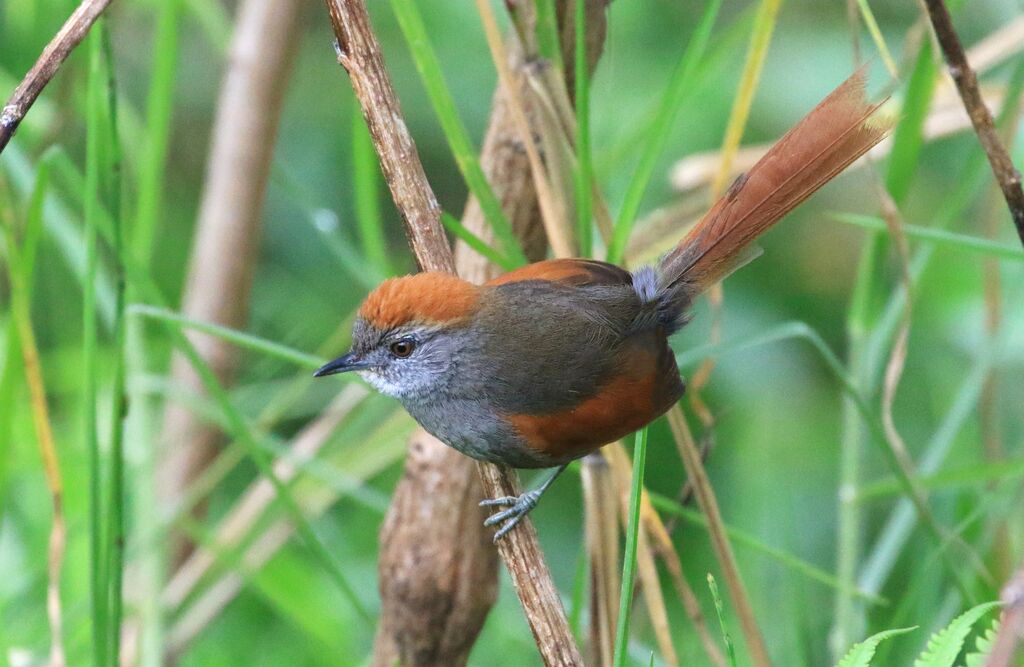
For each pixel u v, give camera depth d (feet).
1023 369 40.63
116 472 27.71
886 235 31.60
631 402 26.68
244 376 46.21
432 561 29.99
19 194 38.60
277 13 37.93
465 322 26.78
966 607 29.43
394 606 30.76
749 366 43.96
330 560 29.32
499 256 27.20
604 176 32.48
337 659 34.47
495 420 26.84
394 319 27.12
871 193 46.09
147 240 33.68
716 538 28.45
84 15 22.04
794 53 44.04
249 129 38.63
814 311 45.34
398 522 30.60
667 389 27.35
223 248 39.17
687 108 43.21
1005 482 32.14
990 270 33.12
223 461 35.78
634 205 27.81
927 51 28.71
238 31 38.47
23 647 34.45
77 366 39.63
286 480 37.04
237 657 37.96
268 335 45.42
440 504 29.94
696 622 28.60
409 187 26.40
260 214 39.45
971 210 43.57
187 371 39.58
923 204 43.96
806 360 44.27
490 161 30.22
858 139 27.37
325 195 46.75
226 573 36.45
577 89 26.71
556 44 27.12
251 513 37.04
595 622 28.25
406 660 31.04
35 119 37.50
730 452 43.34
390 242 48.57
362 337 27.68
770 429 42.16
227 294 39.50
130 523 38.60
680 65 27.17
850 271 45.60
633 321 27.12
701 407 31.73
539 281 27.45
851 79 27.58
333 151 47.09
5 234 29.94
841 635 31.58
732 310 44.78
